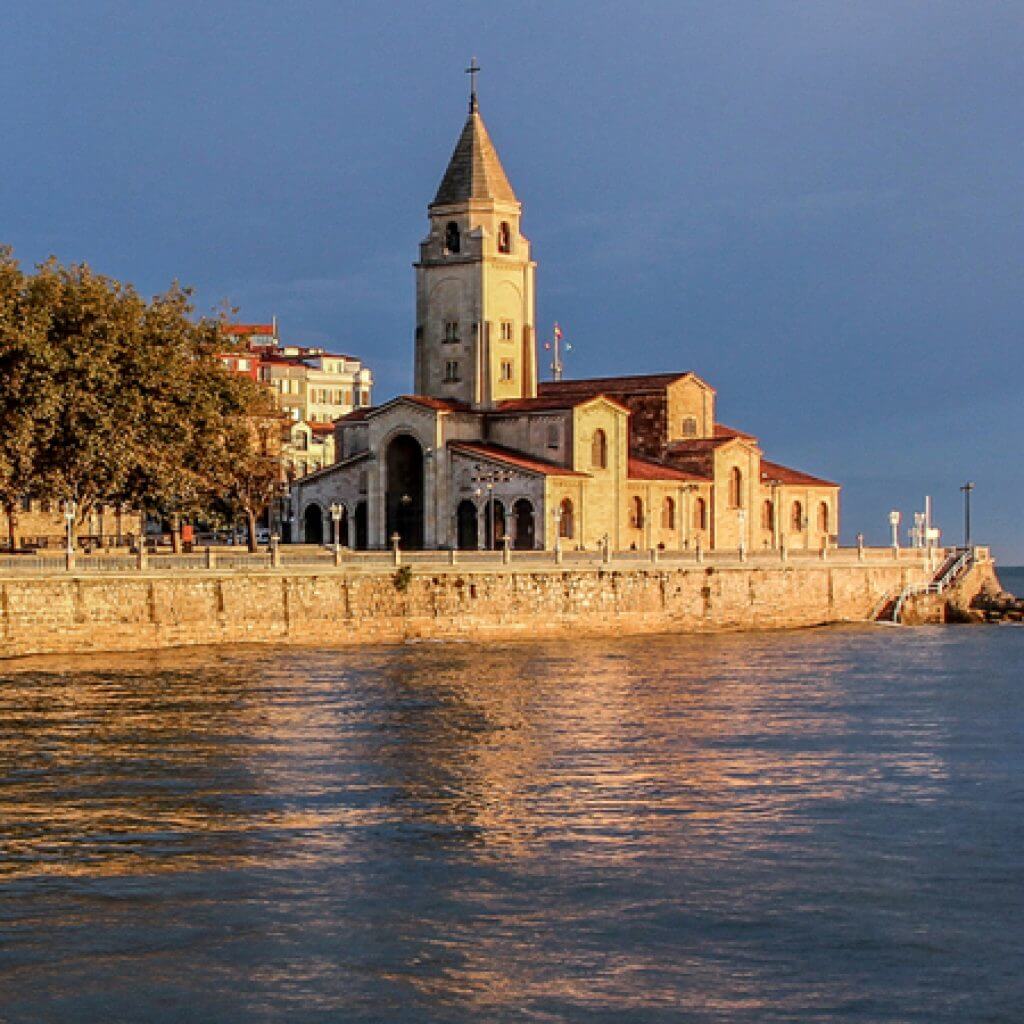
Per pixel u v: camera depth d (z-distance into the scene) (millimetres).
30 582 103750
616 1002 41000
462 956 43750
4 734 72625
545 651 118562
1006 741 76875
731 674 105188
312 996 41156
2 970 42562
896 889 49938
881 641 140000
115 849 52938
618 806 60094
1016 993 41906
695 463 181625
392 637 122812
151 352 119875
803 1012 40625
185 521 149375
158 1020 39781
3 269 117438
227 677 94688
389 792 61688
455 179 175250
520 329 175375
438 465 165375
